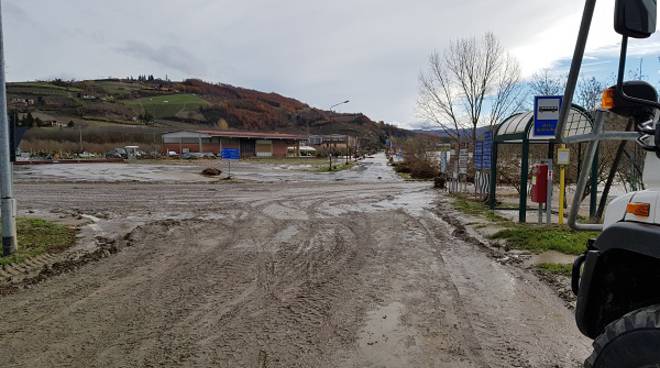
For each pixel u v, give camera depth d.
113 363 3.82
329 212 13.65
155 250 8.30
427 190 21.88
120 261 7.45
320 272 6.72
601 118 2.24
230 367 3.74
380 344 4.19
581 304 2.43
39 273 6.68
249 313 5.00
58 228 10.13
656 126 1.95
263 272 6.73
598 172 11.91
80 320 4.82
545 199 10.70
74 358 3.92
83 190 20.48
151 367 3.74
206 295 5.65
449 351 4.03
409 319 4.81
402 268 6.96
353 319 4.81
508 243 8.57
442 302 5.36
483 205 15.28
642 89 2.14
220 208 14.48
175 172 33.00
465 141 26.73
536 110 10.48
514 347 4.09
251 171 38.12
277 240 9.21
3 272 6.61
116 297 5.58
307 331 4.49
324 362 3.83
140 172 32.81
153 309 5.14
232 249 8.36
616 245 2.20
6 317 4.92
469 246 8.64
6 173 7.52
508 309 5.11
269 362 3.83
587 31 1.97
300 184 25.36
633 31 1.84
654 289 2.48
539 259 7.26
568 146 10.73
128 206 14.92
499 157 18.83
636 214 2.16
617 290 2.49
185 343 4.21
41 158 54.09
